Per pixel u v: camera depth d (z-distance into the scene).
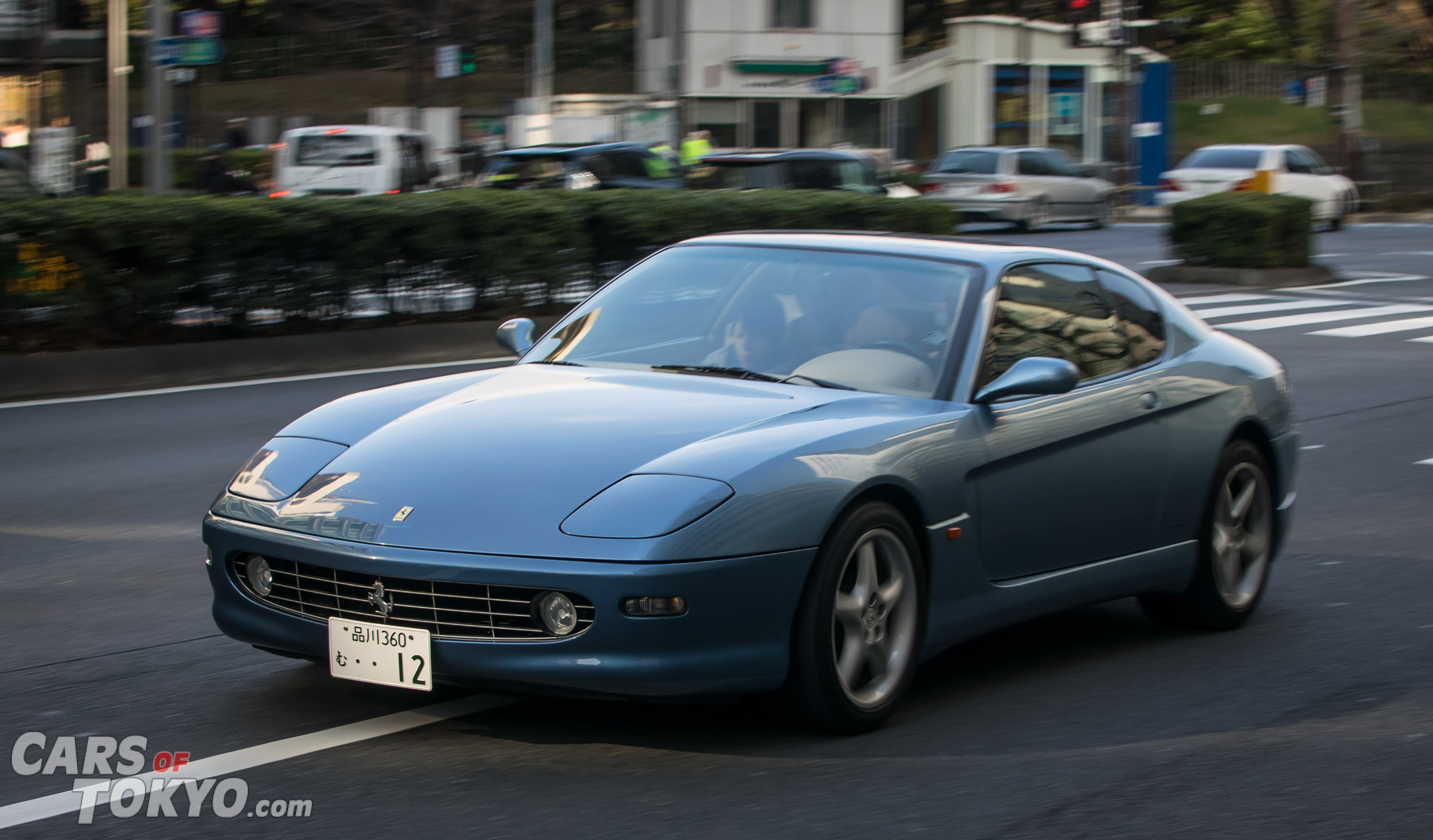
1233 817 4.20
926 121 50.75
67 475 9.30
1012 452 5.18
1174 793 4.38
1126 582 5.79
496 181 23.22
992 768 4.54
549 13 48.88
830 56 47.75
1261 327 18.08
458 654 4.32
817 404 4.98
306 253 14.05
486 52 64.31
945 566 4.96
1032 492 5.29
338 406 5.28
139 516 8.21
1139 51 47.53
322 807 4.14
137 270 13.06
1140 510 5.80
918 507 4.86
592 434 4.71
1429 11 67.56
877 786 4.35
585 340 5.79
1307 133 62.53
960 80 49.75
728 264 5.89
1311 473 9.95
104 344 13.12
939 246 5.83
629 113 45.28
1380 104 67.56
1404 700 5.34
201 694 5.16
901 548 4.79
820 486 4.51
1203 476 6.09
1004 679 5.52
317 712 4.94
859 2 47.91
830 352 5.37
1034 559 5.36
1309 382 14.03
